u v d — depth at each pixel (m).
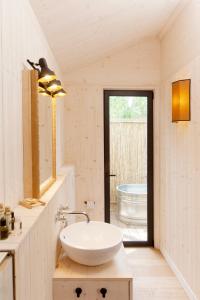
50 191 1.72
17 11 1.34
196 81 2.20
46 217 1.36
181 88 2.40
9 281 0.77
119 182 3.54
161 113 3.33
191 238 2.35
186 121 2.42
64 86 3.37
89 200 3.45
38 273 1.16
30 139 1.45
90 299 1.58
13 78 1.28
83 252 1.55
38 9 1.64
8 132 1.20
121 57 3.39
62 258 1.82
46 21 1.83
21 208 1.28
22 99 1.43
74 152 3.42
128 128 3.51
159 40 3.38
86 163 3.43
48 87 1.76
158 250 3.42
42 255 1.26
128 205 3.54
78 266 1.70
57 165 2.74
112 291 1.57
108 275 1.59
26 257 0.94
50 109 1.99
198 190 2.18
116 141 3.51
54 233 1.66
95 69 3.39
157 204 3.44
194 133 2.25
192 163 2.30
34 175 1.45
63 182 2.16
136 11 2.34
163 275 2.81
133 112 3.49
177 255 2.74
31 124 1.44
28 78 1.44
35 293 1.10
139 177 3.55
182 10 2.53
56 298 1.58
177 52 2.70
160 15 2.67
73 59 2.93
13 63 1.28
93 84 3.39
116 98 3.48
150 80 3.40
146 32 3.11
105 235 1.99
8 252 0.80
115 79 3.39
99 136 3.43
